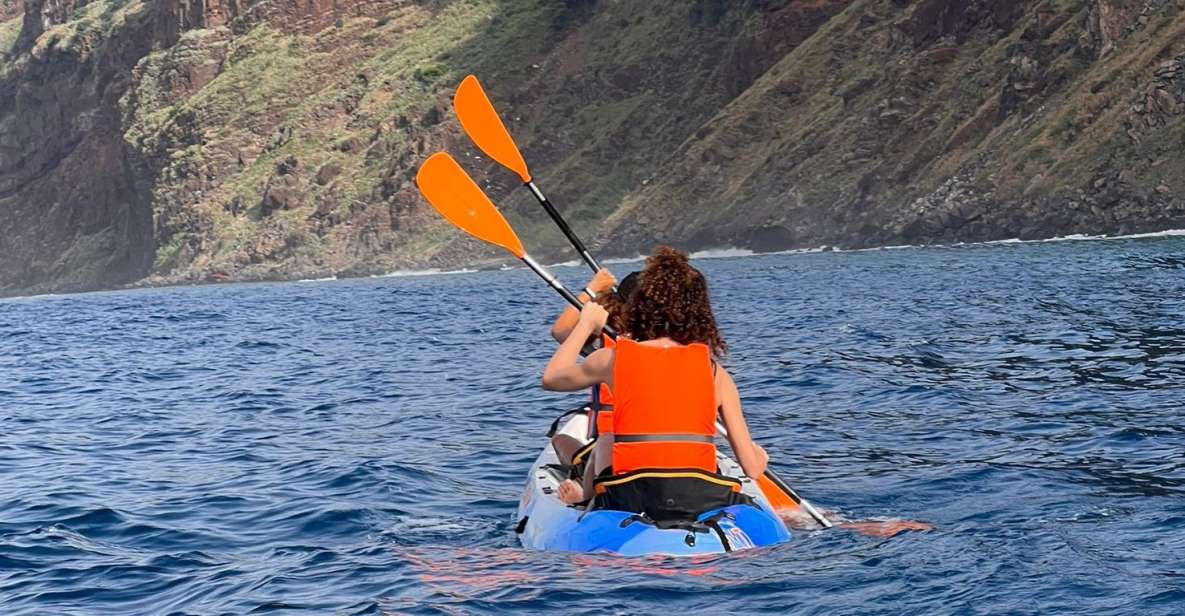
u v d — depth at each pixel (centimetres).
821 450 1051
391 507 862
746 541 642
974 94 6719
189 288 8975
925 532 700
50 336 3172
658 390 656
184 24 12619
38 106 13862
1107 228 5453
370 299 4591
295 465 1048
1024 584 582
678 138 8725
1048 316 2162
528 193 8925
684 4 9438
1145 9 6138
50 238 13100
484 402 1454
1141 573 597
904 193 6494
